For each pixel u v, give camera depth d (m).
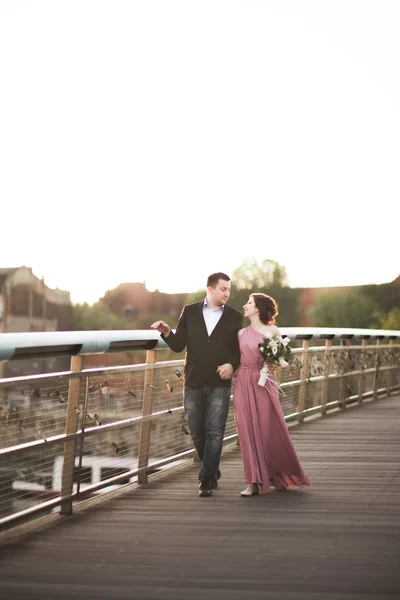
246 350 9.26
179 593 5.80
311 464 10.90
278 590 5.83
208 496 8.95
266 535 7.30
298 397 15.03
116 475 8.84
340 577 6.10
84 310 135.12
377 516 7.99
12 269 106.44
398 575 6.14
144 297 138.12
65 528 7.55
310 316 119.00
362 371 18.72
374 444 12.56
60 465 7.79
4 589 5.91
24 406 7.14
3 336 6.77
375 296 115.94
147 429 9.51
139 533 7.38
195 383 9.23
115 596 5.75
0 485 6.89
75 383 7.93
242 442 9.12
